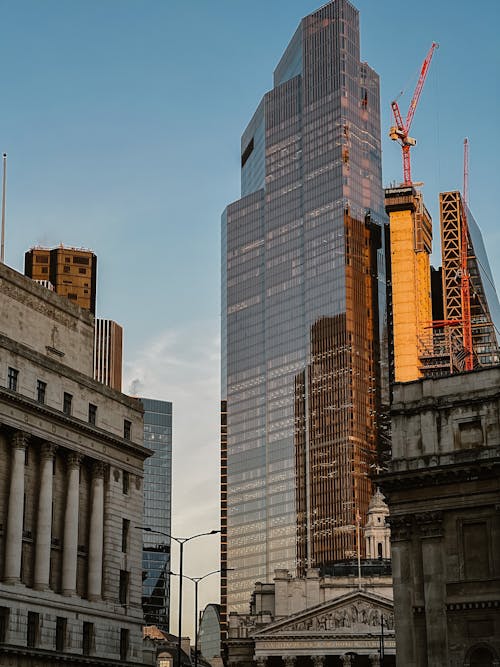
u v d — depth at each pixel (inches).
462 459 3644.2
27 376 4320.9
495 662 3440.0
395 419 3838.6
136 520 4955.7
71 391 4601.4
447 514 3649.1
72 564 4441.4
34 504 4323.3
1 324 4362.7
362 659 7504.9
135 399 5093.5
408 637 3644.2
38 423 4325.8
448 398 3754.9
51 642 4237.2
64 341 4803.2
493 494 3555.6
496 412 3646.7
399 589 3693.4
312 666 7608.3
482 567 3550.7
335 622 7362.2
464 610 3533.5
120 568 4798.2
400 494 3745.1
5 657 3991.1
